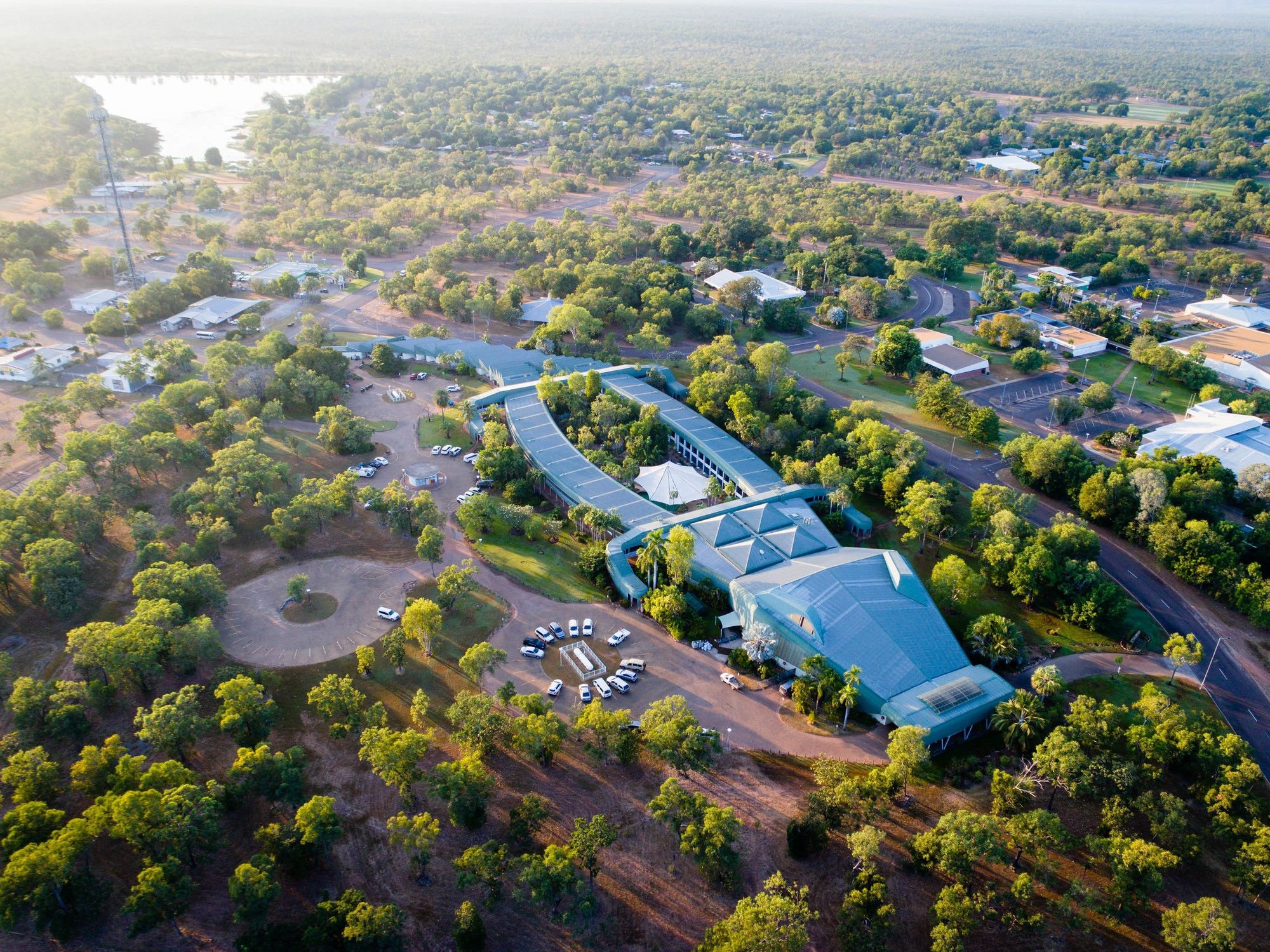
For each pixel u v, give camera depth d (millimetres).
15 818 119125
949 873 121125
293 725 151125
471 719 140125
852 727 153750
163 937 115625
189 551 185875
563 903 121438
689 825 125500
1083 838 128250
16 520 187125
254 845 129250
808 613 164375
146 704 154000
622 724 141250
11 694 148000
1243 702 161625
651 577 186000
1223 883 126750
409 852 127938
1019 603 189875
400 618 179000
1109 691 163125
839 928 114875
